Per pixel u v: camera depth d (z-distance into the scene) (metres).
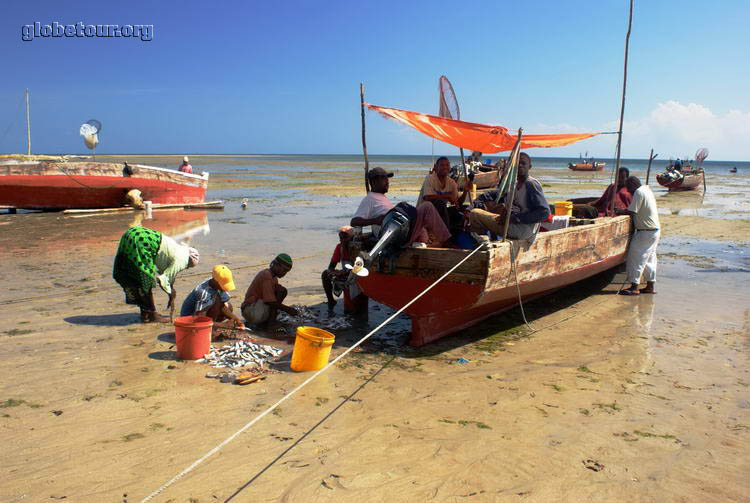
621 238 9.23
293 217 19.39
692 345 6.41
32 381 5.00
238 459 3.76
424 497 3.37
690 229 16.92
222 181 43.78
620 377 5.41
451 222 7.33
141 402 4.61
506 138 6.63
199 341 5.60
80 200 19.78
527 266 6.59
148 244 6.60
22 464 3.64
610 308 8.12
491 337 6.72
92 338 6.23
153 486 3.42
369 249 6.83
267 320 6.82
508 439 4.11
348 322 7.26
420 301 6.35
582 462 3.81
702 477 3.64
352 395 4.87
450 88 7.82
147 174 20.52
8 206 18.83
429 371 5.52
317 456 3.82
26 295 8.08
